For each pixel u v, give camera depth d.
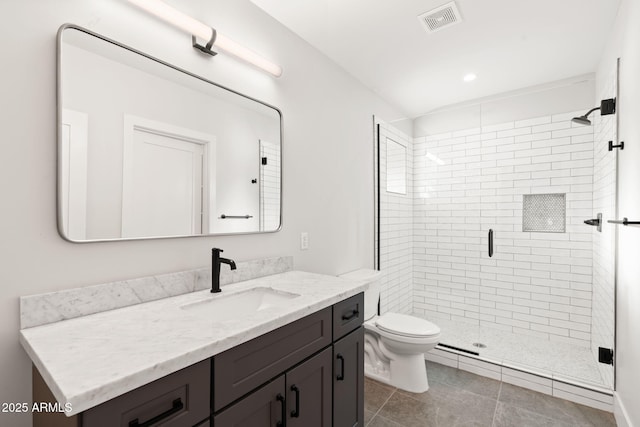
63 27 1.04
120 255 1.18
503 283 2.95
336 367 1.38
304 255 2.06
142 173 1.25
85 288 1.07
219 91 1.54
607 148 2.10
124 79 1.20
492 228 2.99
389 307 3.00
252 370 0.97
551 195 2.71
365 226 2.73
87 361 0.73
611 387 1.93
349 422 1.47
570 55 2.26
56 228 1.03
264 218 1.77
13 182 0.95
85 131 1.09
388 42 2.09
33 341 0.85
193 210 1.43
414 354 2.16
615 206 1.87
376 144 2.87
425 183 3.34
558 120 2.67
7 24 0.94
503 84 2.74
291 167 1.96
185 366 0.78
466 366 2.44
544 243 2.75
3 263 0.93
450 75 2.57
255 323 0.99
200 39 1.45
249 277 1.64
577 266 2.61
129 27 1.22
